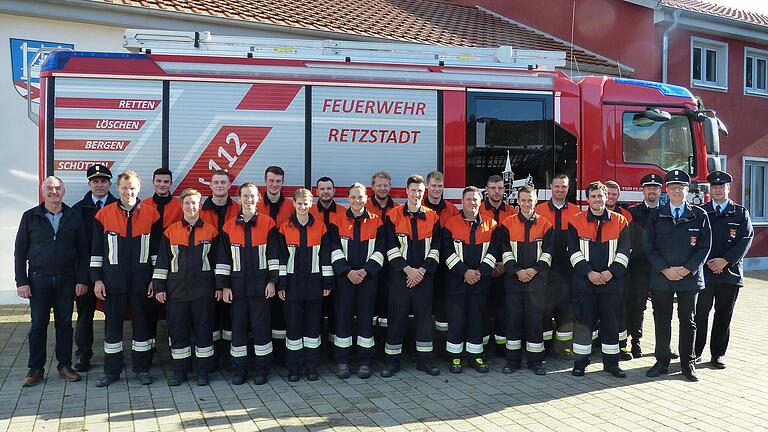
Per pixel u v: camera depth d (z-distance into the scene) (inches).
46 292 208.4
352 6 496.1
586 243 221.3
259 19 381.4
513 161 261.9
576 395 202.7
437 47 260.8
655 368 225.8
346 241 217.6
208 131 237.1
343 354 220.8
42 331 209.6
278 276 210.8
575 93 269.3
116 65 232.4
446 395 202.1
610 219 222.8
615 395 202.8
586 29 539.2
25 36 331.6
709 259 231.3
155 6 352.8
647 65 514.6
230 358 228.4
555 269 235.6
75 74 229.0
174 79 235.1
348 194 241.6
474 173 258.2
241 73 240.1
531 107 264.8
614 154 273.7
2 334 277.1
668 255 219.0
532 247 223.8
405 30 456.4
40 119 228.1
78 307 224.2
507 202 260.5
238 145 239.5
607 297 223.6
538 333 227.6
